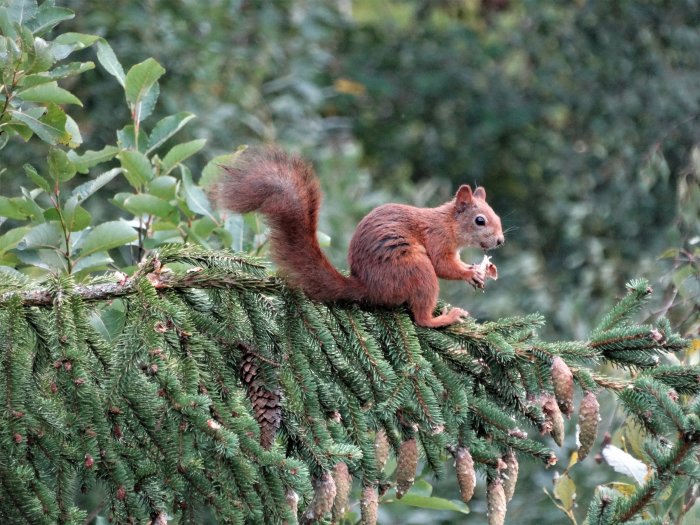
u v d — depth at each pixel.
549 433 8.02
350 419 8.22
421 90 28.41
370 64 28.91
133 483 7.32
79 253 10.16
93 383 7.78
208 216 10.95
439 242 9.70
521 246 24.66
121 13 18.50
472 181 28.00
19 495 7.12
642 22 25.78
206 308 8.39
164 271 8.48
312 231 8.78
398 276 8.91
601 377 8.42
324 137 24.70
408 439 7.91
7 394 7.32
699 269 12.53
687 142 22.31
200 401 7.33
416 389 7.98
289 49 23.06
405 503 10.59
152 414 7.43
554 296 21.03
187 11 20.08
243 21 22.05
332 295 8.73
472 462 7.91
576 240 23.17
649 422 7.84
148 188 10.83
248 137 19.70
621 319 8.88
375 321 8.94
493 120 27.69
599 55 25.97
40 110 9.55
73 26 18.08
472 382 8.73
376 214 9.43
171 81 18.88
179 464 7.34
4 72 9.02
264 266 8.66
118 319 8.95
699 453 7.72
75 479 7.50
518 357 8.50
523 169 27.92
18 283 8.34
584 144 26.97
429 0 30.33
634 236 21.86
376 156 28.80
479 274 9.80
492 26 29.95
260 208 8.73
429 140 28.58
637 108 25.09
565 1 27.23
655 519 7.78
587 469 15.62
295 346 8.34
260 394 7.93
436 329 8.95
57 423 7.33
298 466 7.39
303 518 8.10
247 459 7.45
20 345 7.66
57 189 9.95
